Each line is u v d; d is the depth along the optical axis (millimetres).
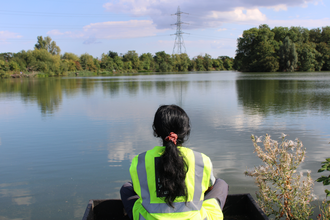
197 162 1378
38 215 2723
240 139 5422
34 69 57531
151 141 5465
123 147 5070
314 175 3549
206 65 118938
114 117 8250
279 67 59188
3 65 49156
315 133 5848
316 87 18406
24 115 8875
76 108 10273
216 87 20234
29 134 6219
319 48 61656
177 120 1380
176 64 109312
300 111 8836
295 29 62812
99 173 3795
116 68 92125
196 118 7820
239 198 1884
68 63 71188
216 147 4902
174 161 1267
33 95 15820
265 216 1554
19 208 2869
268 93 14859
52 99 13523
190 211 1325
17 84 28469
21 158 4508
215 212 1440
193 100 12297
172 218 1312
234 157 4336
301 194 2447
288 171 2404
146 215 1353
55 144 5336
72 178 3631
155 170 1347
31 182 3529
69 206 2885
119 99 13211
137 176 1380
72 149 4977
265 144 2512
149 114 8719
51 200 3029
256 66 59312
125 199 1599
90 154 4660
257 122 7133
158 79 37594
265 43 57875
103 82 30969
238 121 7297
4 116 8711
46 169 3982
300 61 59125
